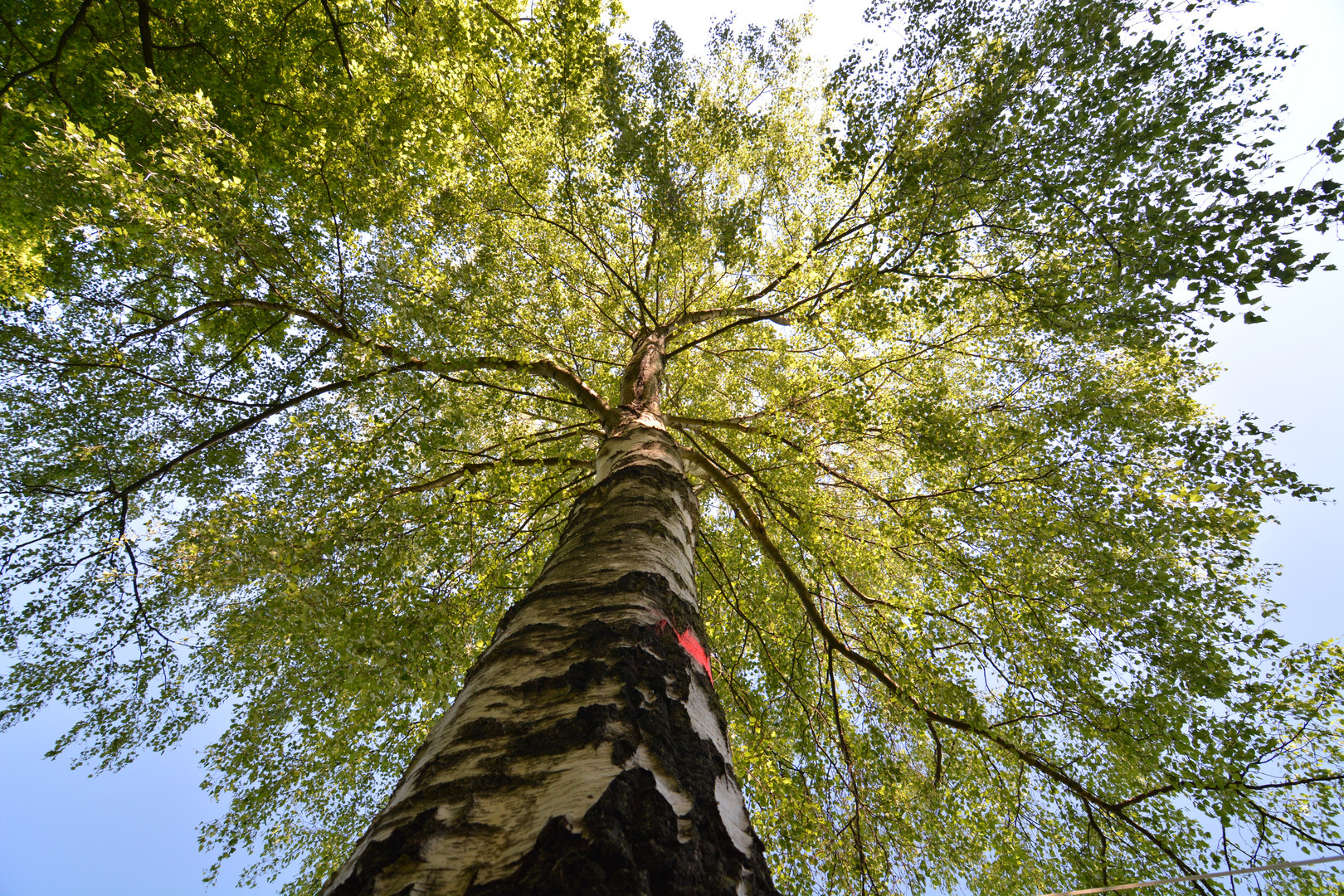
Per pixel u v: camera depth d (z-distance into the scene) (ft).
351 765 15.75
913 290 12.41
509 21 18.83
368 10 17.48
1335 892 10.57
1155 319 10.70
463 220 15.53
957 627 16.33
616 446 13.04
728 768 4.32
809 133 24.79
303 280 11.82
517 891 2.59
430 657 13.70
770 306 22.89
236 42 17.57
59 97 15.83
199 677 16.93
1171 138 9.94
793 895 13.70
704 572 19.75
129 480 16.16
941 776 15.38
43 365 14.57
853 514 20.22
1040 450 14.23
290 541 12.73
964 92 12.23
